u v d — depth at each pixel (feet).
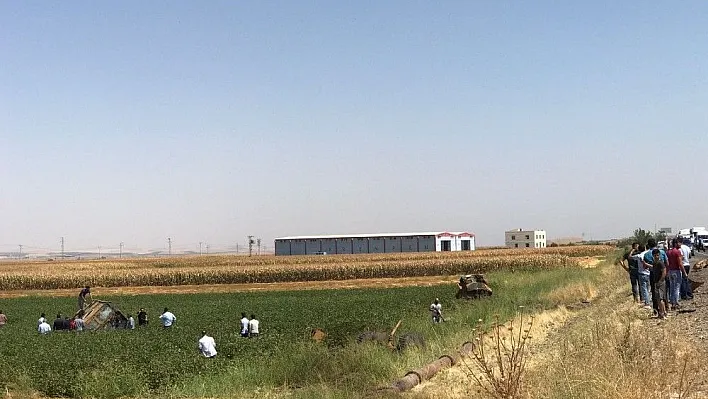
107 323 132.26
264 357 70.03
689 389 38.86
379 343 69.21
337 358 63.00
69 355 81.41
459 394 46.01
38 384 69.97
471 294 137.28
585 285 131.75
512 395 36.86
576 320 83.92
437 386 49.34
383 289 213.66
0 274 286.87
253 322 97.50
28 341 98.32
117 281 284.20
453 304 120.88
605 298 111.34
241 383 60.95
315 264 301.02
